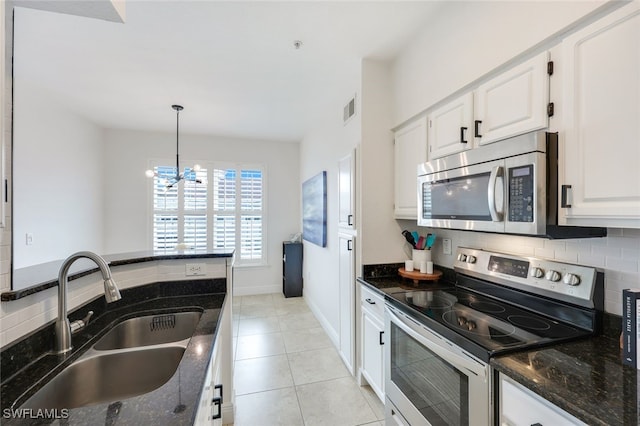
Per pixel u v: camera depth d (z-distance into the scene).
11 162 0.94
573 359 1.01
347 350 2.58
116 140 4.33
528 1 1.25
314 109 3.49
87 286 1.37
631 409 0.74
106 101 3.23
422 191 1.82
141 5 1.72
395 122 2.29
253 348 2.96
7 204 0.95
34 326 1.03
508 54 1.34
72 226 3.55
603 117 0.98
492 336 1.17
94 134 4.03
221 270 1.87
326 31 1.99
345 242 2.59
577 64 1.06
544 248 1.47
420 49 1.99
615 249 1.18
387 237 2.34
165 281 1.78
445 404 1.27
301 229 5.02
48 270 1.31
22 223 2.78
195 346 1.11
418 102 2.00
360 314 2.40
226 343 1.89
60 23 1.89
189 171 4.56
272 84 2.78
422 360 1.46
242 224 4.92
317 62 2.39
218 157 4.79
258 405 2.10
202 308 1.57
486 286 1.74
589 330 1.22
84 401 1.04
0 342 0.90
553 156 1.14
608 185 0.97
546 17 1.17
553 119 1.15
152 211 4.50
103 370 1.09
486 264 1.74
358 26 1.93
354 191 2.40
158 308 1.58
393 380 1.72
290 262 4.72
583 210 1.04
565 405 0.78
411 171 2.10
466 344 1.15
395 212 2.31
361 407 2.08
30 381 0.90
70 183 3.52
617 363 0.98
